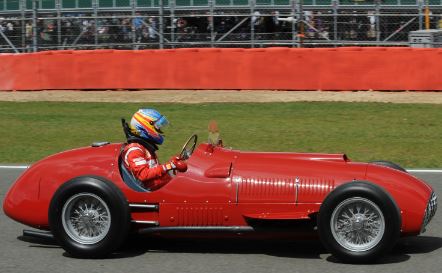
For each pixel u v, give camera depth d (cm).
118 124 2483
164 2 3291
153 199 1030
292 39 3070
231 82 2950
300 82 2897
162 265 991
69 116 2648
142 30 3184
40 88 3094
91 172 1050
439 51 2769
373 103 2706
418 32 2953
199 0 3266
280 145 2122
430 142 2152
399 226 951
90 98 2950
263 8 3198
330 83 2872
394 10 3084
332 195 959
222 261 1008
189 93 2945
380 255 959
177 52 2981
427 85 2792
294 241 1112
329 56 2862
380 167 1043
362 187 951
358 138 2212
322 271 953
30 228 1219
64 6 3409
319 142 2158
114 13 3341
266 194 1010
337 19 3045
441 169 1769
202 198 1020
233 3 3238
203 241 1116
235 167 1038
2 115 2688
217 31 3150
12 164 1892
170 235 1040
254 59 2922
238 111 2652
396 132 2294
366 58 2830
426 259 1009
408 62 2798
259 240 1120
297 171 1025
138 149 1036
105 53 3039
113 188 1004
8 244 1116
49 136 2316
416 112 2566
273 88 2922
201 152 1062
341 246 969
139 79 3022
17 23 3262
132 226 1044
